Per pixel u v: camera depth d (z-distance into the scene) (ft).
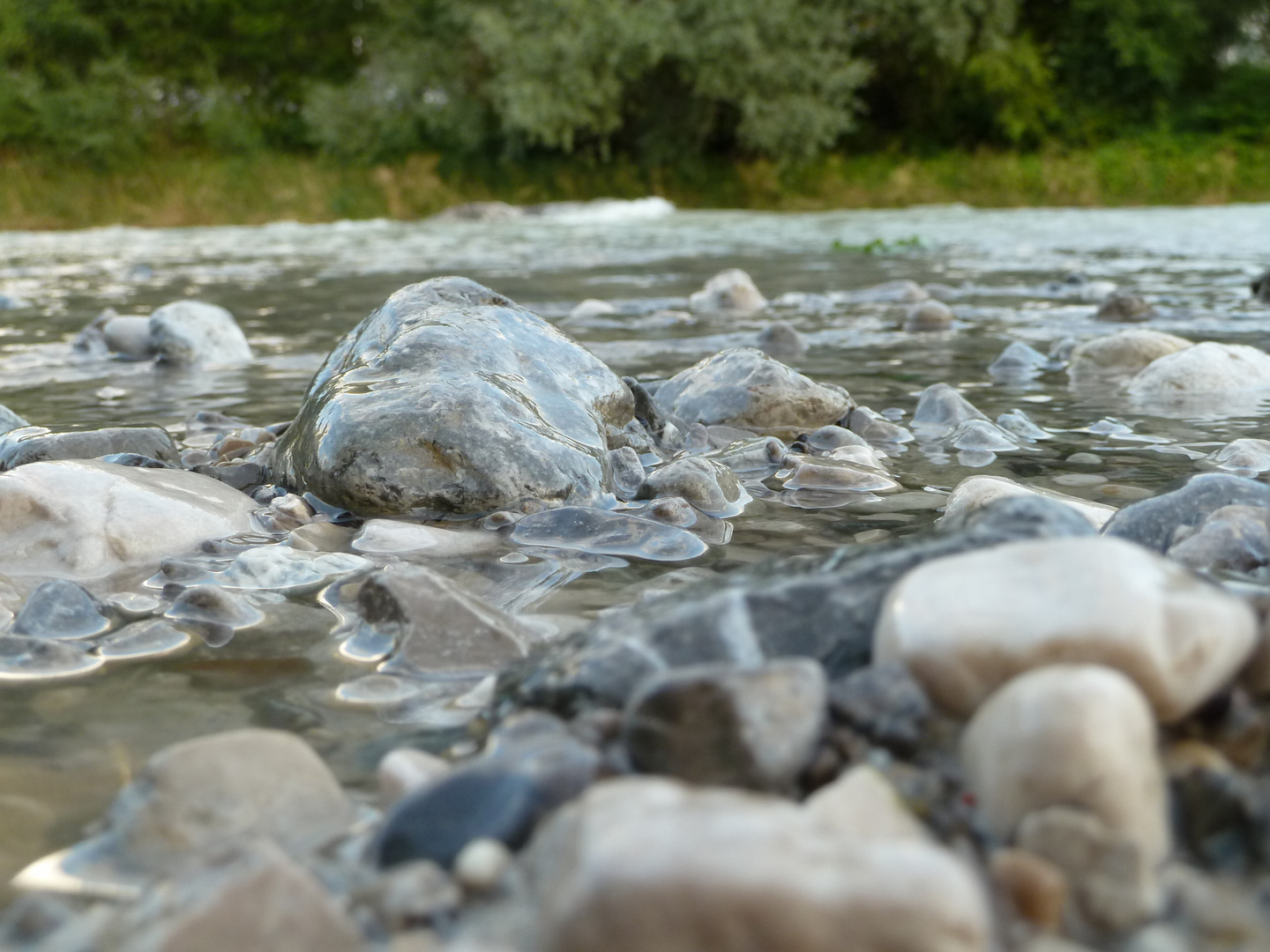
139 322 18.15
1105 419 11.54
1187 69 91.86
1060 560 4.00
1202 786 3.44
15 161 80.53
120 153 81.97
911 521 7.95
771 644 4.42
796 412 11.68
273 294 27.27
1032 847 3.24
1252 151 83.30
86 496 7.30
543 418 8.86
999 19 84.69
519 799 3.53
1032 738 3.37
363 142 85.46
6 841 3.81
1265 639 3.95
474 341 9.39
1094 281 26.09
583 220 64.75
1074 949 2.94
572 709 4.42
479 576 6.81
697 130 85.35
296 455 8.82
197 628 5.87
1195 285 24.73
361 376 9.05
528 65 78.43
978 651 3.78
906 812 3.42
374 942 3.09
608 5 77.87
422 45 83.97
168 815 3.79
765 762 3.65
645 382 14.05
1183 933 3.03
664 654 4.44
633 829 2.93
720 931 2.69
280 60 90.84
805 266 32.42
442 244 45.14
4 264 38.83
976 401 12.69
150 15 86.79
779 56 80.74
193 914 3.00
